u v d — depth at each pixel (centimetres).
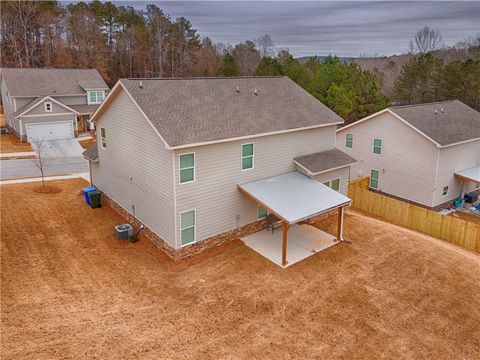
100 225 2012
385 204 2581
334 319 1352
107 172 2220
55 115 4100
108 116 2058
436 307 1461
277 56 9881
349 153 3303
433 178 2723
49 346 1140
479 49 7338
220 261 1691
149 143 1711
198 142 1586
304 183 1952
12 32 6769
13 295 1382
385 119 2958
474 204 3020
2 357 1083
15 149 3694
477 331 1351
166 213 1683
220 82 2116
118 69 7281
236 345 1199
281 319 1334
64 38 7062
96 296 1406
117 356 1118
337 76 4972
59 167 3177
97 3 7412
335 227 2100
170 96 1822
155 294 1438
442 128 2841
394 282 1600
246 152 1830
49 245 1766
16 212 2102
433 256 1834
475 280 1664
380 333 1302
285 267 1655
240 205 1872
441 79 5400
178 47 7669
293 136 2022
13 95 4134
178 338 1212
